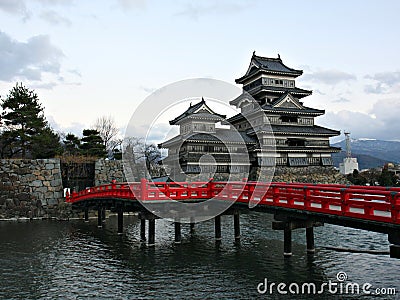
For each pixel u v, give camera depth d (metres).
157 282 15.98
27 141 42.03
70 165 42.88
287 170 50.22
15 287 15.68
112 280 16.42
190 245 22.91
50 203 39.41
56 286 15.76
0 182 38.41
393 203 11.85
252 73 58.66
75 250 22.56
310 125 55.72
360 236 24.58
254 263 18.47
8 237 27.34
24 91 42.81
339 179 54.62
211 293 14.55
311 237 19.59
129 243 24.19
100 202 30.30
